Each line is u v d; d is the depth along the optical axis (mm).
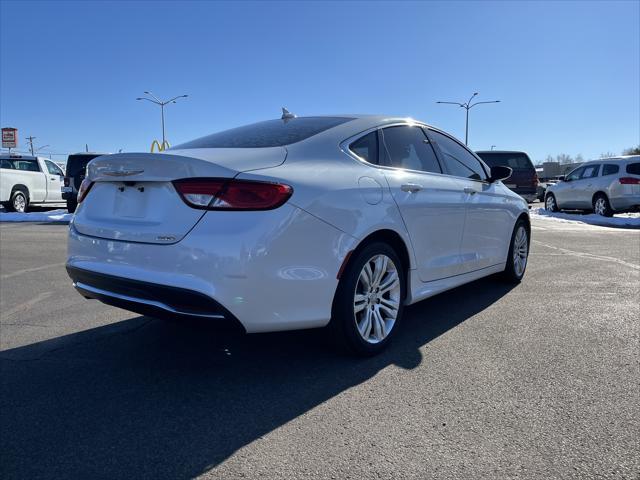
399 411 2758
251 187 2842
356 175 3426
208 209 2832
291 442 2471
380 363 3422
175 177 2924
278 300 2902
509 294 5250
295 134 3553
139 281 2928
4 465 2318
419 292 3941
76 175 15773
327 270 3094
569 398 2883
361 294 3438
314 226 3018
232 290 2764
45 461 2348
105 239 3172
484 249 4918
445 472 2215
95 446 2467
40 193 17297
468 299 5059
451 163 4656
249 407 2834
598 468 2232
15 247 8852
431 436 2502
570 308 4695
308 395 2965
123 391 3061
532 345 3725
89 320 4469
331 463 2297
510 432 2529
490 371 3262
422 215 3881
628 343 3756
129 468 2291
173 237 2863
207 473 2244
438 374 3227
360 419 2680
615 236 10281
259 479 2193
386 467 2258
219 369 3371
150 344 3854
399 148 4023
